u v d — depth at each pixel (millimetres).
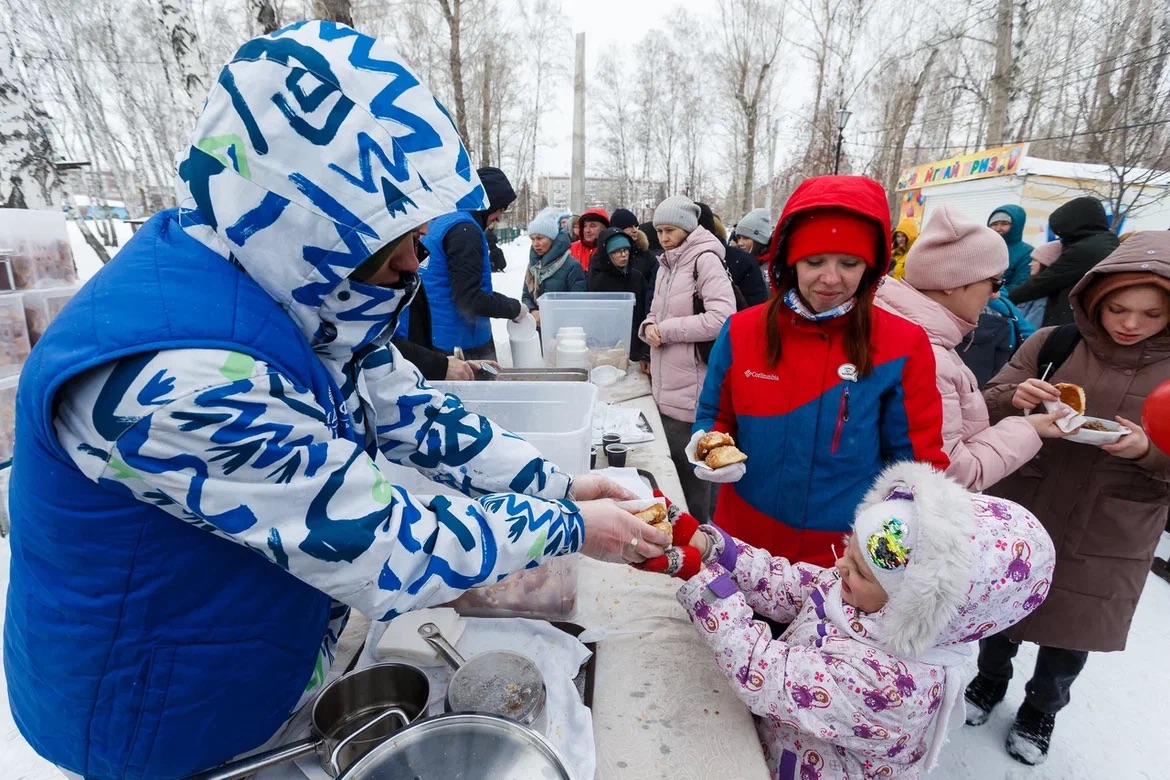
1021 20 12344
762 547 1525
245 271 672
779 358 1467
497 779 751
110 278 640
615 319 3090
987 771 1943
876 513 995
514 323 2848
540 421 1631
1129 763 1978
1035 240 9875
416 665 1047
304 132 613
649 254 4621
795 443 1446
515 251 20172
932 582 887
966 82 16734
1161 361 1692
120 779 774
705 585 1058
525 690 936
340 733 920
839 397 1411
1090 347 1807
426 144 654
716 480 1395
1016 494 1872
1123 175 6777
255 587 729
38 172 4367
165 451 585
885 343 1403
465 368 2064
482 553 776
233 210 633
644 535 1012
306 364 692
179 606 691
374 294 736
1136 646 2525
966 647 1010
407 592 717
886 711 938
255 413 610
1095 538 1737
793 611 1247
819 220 1328
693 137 32906
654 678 1086
